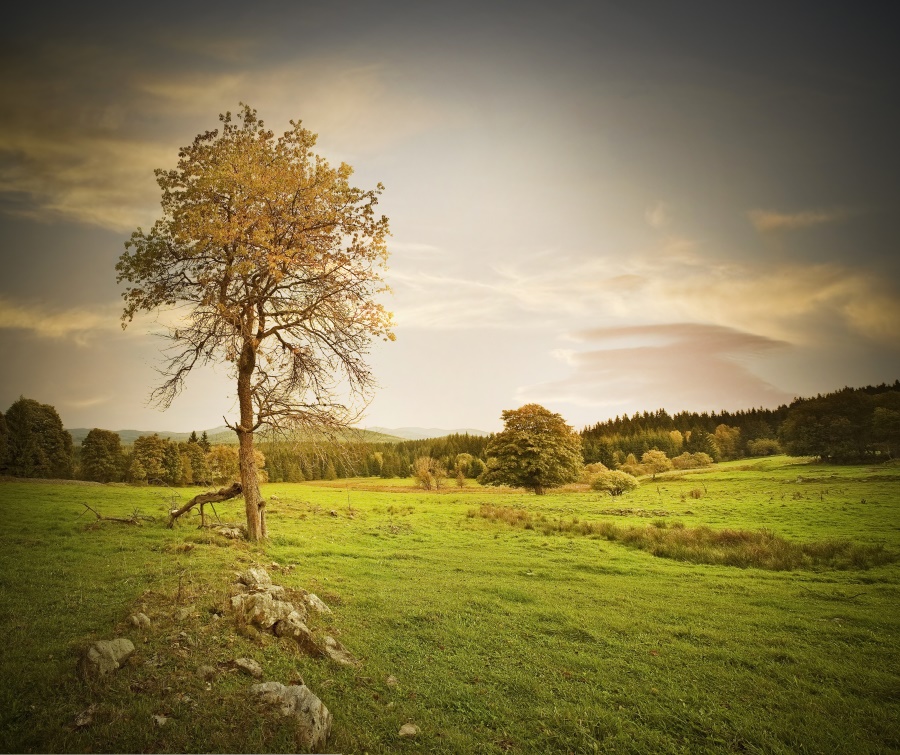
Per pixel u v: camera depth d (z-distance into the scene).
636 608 11.84
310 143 18.30
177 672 5.95
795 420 86.19
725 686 7.44
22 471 61.84
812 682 7.74
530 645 8.90
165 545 14.02
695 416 180.88
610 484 58.09
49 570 10.66
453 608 10.93
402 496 60.25
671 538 22.25
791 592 13.92
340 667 7.12
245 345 17.77
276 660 6.84
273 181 16.58
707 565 18.59
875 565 17.83
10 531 16.06
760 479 67.94
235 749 4.68
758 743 5.88
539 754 5.43
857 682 7.69
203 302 16.41
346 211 18.09
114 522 18.47
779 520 31.12
